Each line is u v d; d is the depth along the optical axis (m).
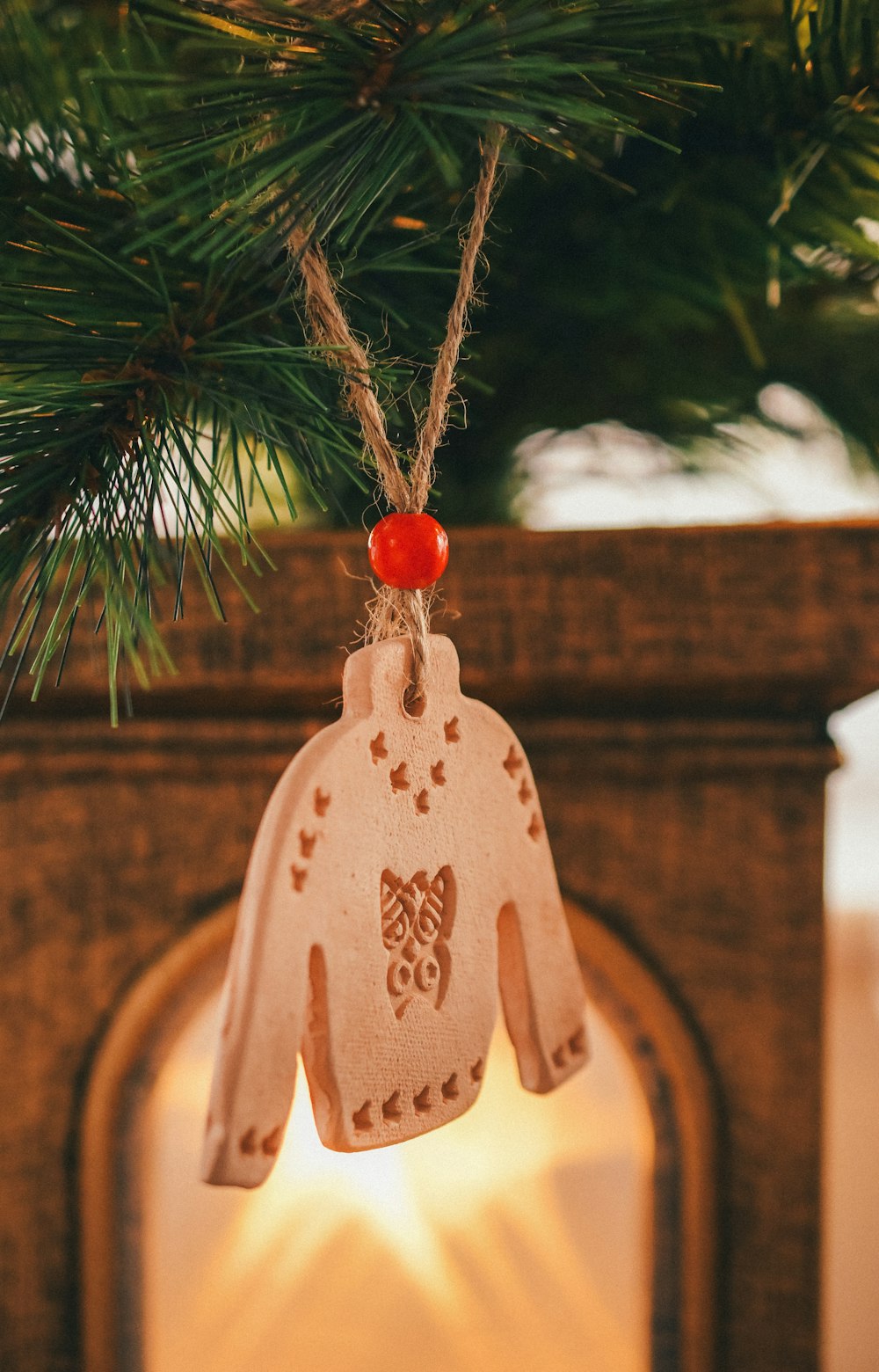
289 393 0.29
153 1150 0.34
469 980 0.27
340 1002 0.26
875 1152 0.81
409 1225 0.35
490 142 0.26
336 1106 0.26
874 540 0.31
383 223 0.30
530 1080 0.28
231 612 0.31
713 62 0.30
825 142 0.30
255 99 0.24
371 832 0.26
